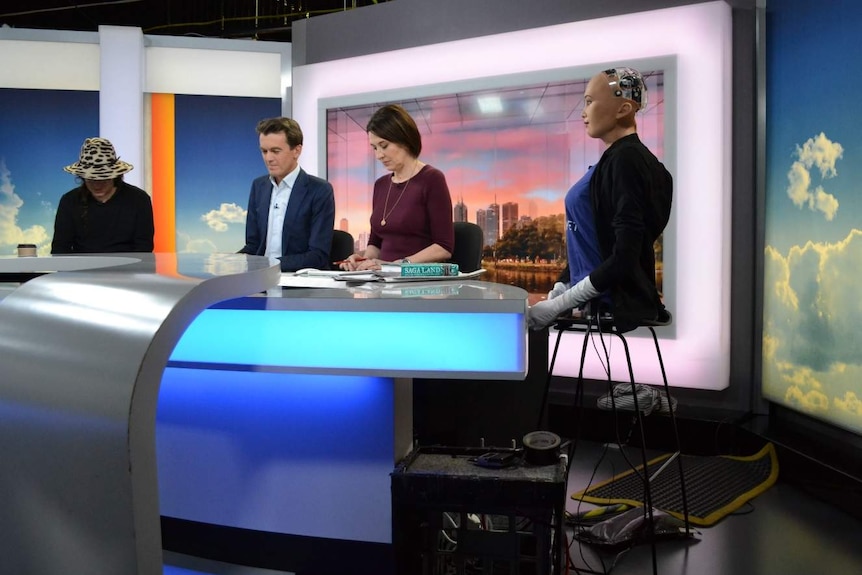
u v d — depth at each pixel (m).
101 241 3.36
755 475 3.16
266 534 1.76
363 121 4.91
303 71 5.12
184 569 1.76
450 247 2.85
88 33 5.40
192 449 1.81
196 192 5.45
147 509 0.99
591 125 2.09
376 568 1.69
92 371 1.03
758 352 3.80
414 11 4.75
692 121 3.81
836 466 2.83
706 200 3.79
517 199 4.45
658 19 3.89
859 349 2.86
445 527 1.68
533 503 1.42
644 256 1.98
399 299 1.41
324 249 2.81
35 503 1.07
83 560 1.02
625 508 2.68
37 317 1.17
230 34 8.41
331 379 1.70
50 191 5.36
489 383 2.35
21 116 5.35
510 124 4.43
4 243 5.37
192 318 1.10
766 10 3.69
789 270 3.45
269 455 1.75
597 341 4.10
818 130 3.15
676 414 3.75
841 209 2.96
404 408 1.76
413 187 2.90
